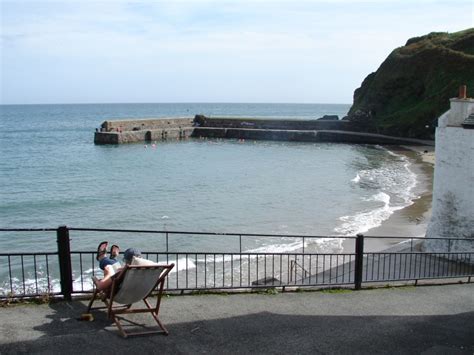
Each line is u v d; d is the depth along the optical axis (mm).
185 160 54875
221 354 6234
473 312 8484
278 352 6398
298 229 23516
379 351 6645
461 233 14641
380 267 14688
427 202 29266
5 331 6449
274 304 8289
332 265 16109
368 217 25500
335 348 6645
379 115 80375
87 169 47844
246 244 20766
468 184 14344
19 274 16891
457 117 14672
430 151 58812
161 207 29641
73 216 27500
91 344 6219
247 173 44688
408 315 8172
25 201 31828
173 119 84562
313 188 36031
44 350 5988
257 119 85000
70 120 149875
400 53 84625
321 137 76500
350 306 8484
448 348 6871
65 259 7484
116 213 28094
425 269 12680
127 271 6250
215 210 28547
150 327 6848
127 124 76938
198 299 8211
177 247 20688
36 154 61188
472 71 70125
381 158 54281
